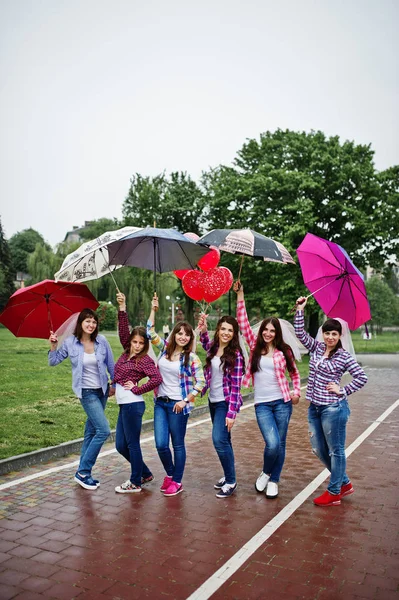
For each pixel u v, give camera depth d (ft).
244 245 17.74
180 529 14.48
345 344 17.67
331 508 16.34
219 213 92.27
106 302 135.33
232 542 13.66
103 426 17.99
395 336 180.24
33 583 11.43
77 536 13.93
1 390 37.63
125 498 17.03
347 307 17.80
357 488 18.51
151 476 18.65
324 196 82.28
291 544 13.58
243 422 31.09
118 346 85.92
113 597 10.91
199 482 18.97
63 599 10.80
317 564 12.47
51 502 16.53
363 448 24.67
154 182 107.04
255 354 17.88
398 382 54.29
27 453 20.90
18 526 14.56
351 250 82.38
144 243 20.26
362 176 81.20
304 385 51.16
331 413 16.38
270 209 82.69
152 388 17.48
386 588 11.39
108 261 20.74
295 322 17.70
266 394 17.67
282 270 79.51
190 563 12.46
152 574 11.90
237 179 85.76
